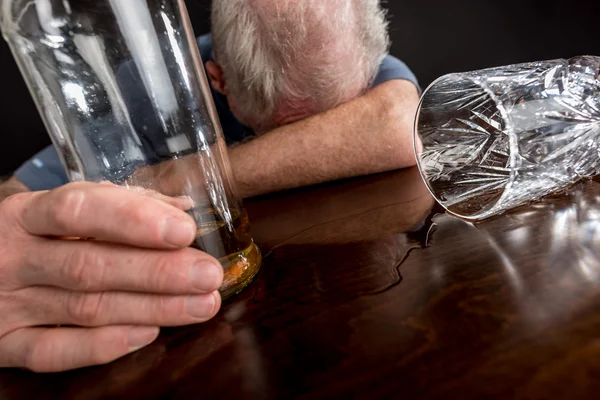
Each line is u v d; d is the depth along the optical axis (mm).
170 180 213
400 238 283
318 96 555
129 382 184
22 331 207
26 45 198
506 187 272
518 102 276
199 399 166
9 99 952
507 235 258
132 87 200
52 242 193
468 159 296
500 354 161
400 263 247
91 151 211
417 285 220
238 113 627
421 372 158
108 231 179
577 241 235
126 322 199
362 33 557
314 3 502
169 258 188
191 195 216
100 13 189
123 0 190
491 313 186
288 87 546
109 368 198
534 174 272
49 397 185
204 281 188
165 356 198
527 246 240
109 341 198
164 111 206
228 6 519
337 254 276
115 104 203
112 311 197
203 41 674
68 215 179
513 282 207
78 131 209
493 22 1164
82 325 201
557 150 272
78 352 197
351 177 486
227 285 233
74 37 192
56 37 192
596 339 160
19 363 206
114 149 210
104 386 185
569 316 176
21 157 996
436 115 303
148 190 211
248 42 525
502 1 1146
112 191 182
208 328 214
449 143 301
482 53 1188
